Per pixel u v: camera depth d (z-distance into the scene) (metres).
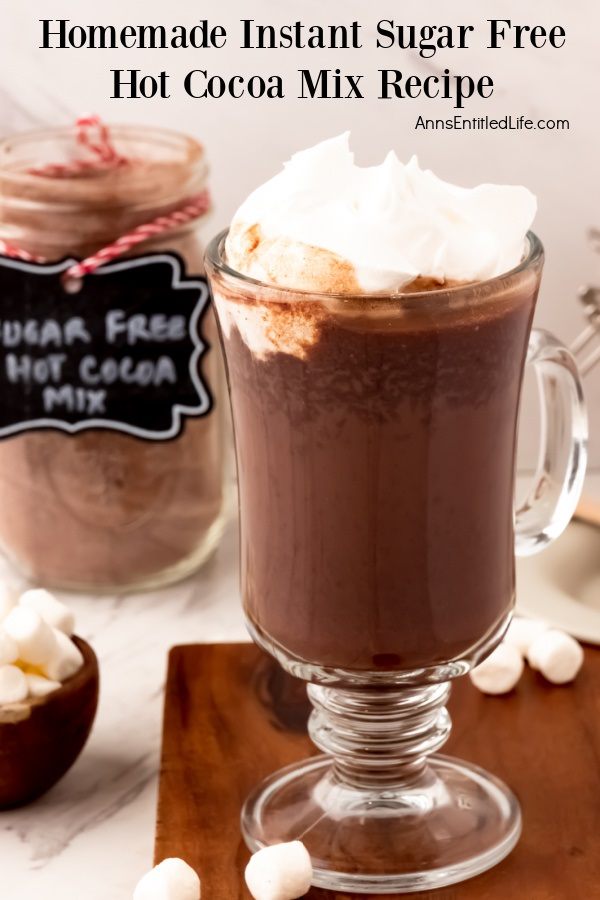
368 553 0.54
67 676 0.59
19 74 0.74
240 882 0.55
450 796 0.58
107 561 0.70
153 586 0.71
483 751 0.61
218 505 0.72
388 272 0.51
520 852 0.56
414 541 0.53
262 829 0.57
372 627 0.54
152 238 0.68
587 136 0.75
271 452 0.54
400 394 0.52
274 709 0.63
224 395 0.72
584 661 0.65
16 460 0.69
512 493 0.56
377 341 0.51
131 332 0.68
